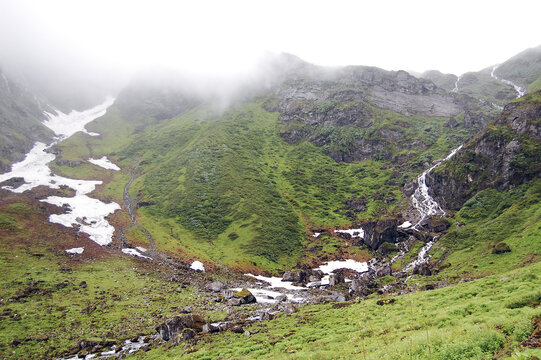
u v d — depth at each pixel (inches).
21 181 6801.2
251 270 4448.8
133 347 2012.8
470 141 5940.0
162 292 3235.7
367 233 5182.1
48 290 2940.5
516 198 4311.0
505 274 1859.0
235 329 1904.5
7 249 3651.6
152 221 5920.3
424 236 4643.2
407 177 7140.8
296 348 1341.0
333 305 2255.2
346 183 7790.4
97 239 4699.8
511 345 695.1
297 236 5536.4
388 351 872.3
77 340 2154.3
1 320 2357.3
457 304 1421.0
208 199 6510.8
